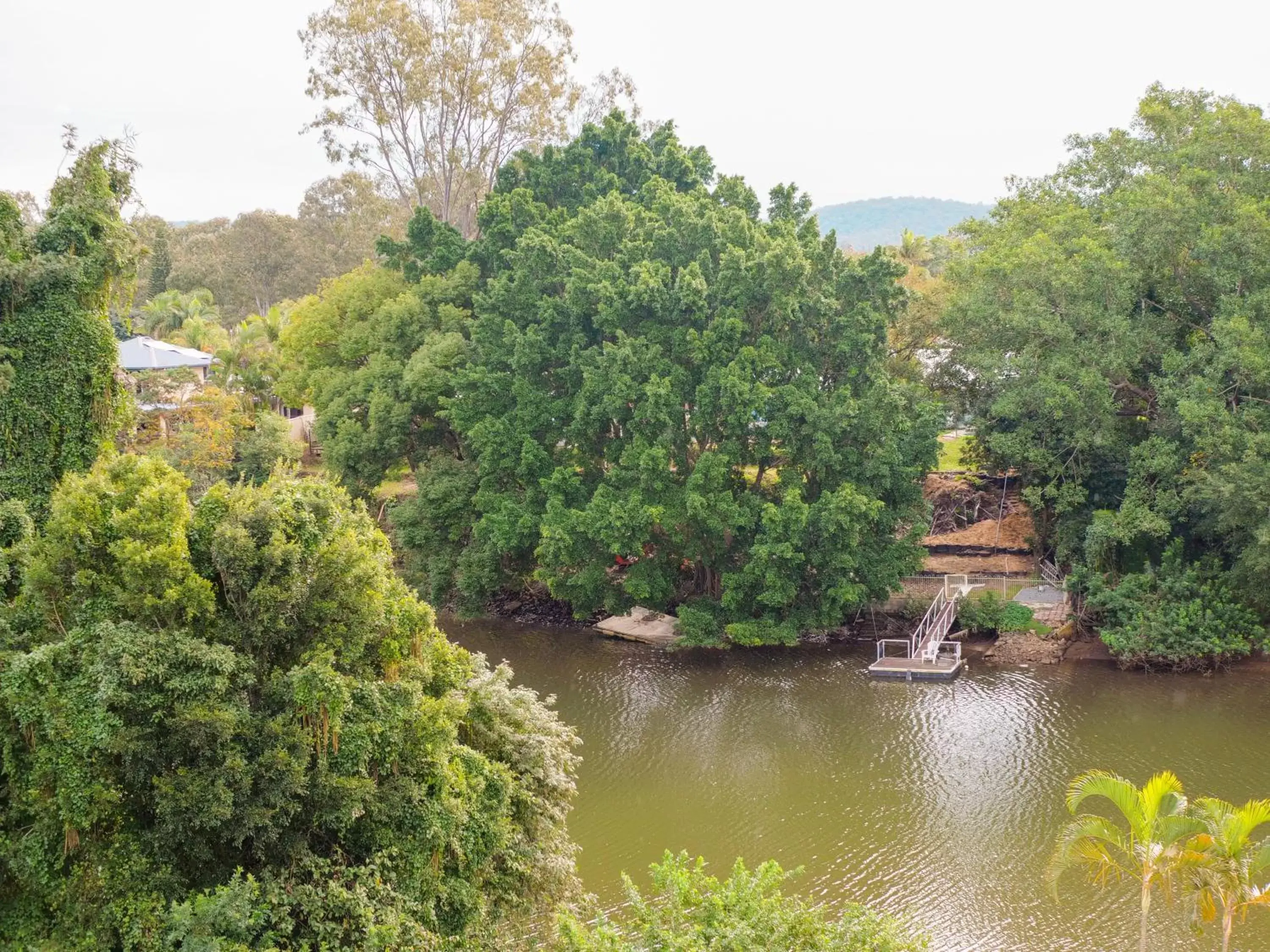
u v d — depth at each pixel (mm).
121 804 18969
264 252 115812
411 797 20297
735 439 46094
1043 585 50500
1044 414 46344
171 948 17484
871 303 46219
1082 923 25469
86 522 19641
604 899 27094
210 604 19422
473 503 50031
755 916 18750
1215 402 40719
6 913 19609
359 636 20750
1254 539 41375
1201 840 19641
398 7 70938
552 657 46312
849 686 41906
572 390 49875
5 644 19750
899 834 29969
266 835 18750
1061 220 49219
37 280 28547
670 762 35156
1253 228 41812
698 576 50531
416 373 50438
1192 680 41438
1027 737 36250
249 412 72562
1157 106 50062
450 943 20672
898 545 46375
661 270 46875
